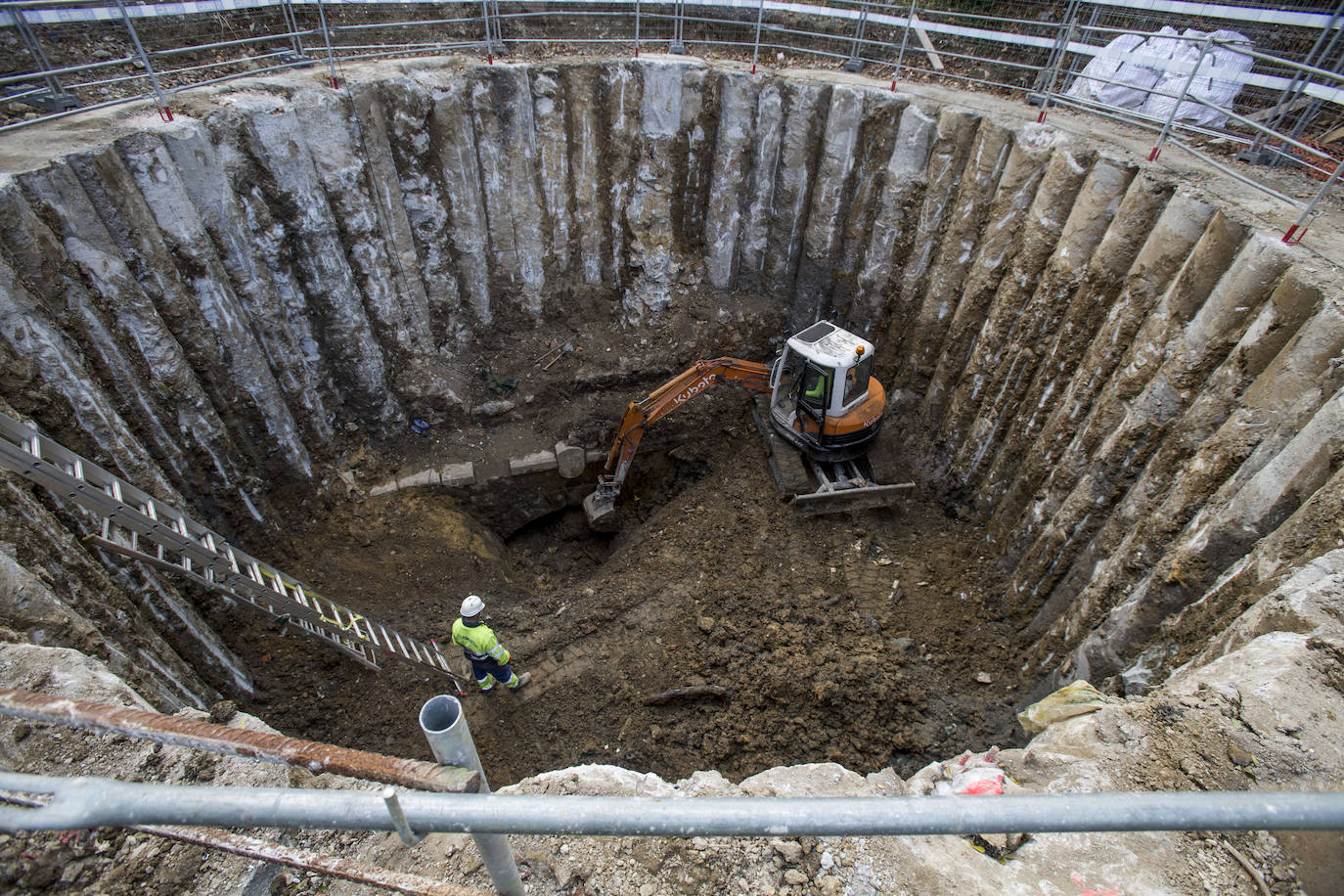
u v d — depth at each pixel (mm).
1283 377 7094
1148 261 9195
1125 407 9234
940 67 13922
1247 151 10133
